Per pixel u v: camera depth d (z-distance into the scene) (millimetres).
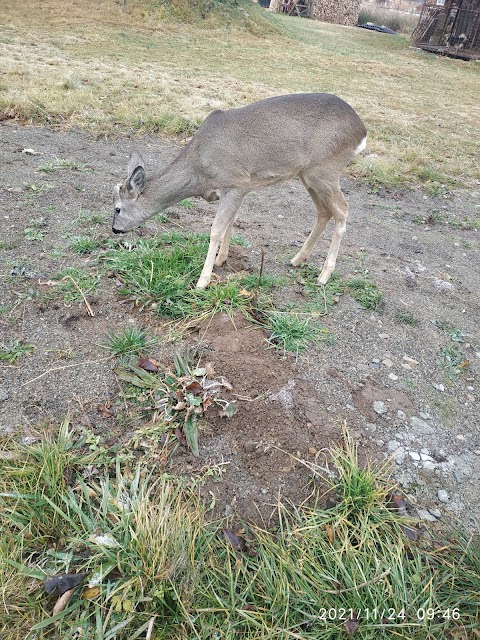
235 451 2873
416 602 2285
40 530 2379
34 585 2182
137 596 2133
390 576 2357
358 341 3828
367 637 2166
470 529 2697
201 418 2996
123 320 3691
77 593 2166
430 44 21531
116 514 2385
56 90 8711
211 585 2252
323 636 2158
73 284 3930
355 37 23469
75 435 2846
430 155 8734
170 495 2566
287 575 2350
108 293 3910
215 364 3328
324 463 2855
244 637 2141
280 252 4914
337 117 3867
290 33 19859
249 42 17109
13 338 3426
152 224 5078
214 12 18141
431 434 3217
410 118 11109
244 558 2391
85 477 2619
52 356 3328
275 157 3826
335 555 2361
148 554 2199
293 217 5949
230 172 3826
